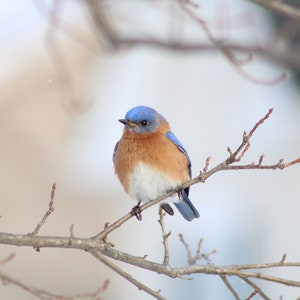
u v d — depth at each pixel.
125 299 14.24
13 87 16.33
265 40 15.99
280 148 16.23
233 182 15.56
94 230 15.11
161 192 8.73
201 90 17.27
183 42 14.07
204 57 17.48
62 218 15.04
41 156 16.00
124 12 14.74
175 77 17.50
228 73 17.34
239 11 15.88
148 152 8.70
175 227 15.05
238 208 15.27
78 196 15.59
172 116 17.06
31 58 16.44
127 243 15.10
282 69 16.58
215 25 14.94
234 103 17.11
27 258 13.65
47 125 16.33
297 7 14.39
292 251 14.91
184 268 6.98
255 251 14.95
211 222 15.17
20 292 12.91
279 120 16.72
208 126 16.81
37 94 16.45
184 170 8.80
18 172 15.56
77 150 16.45
